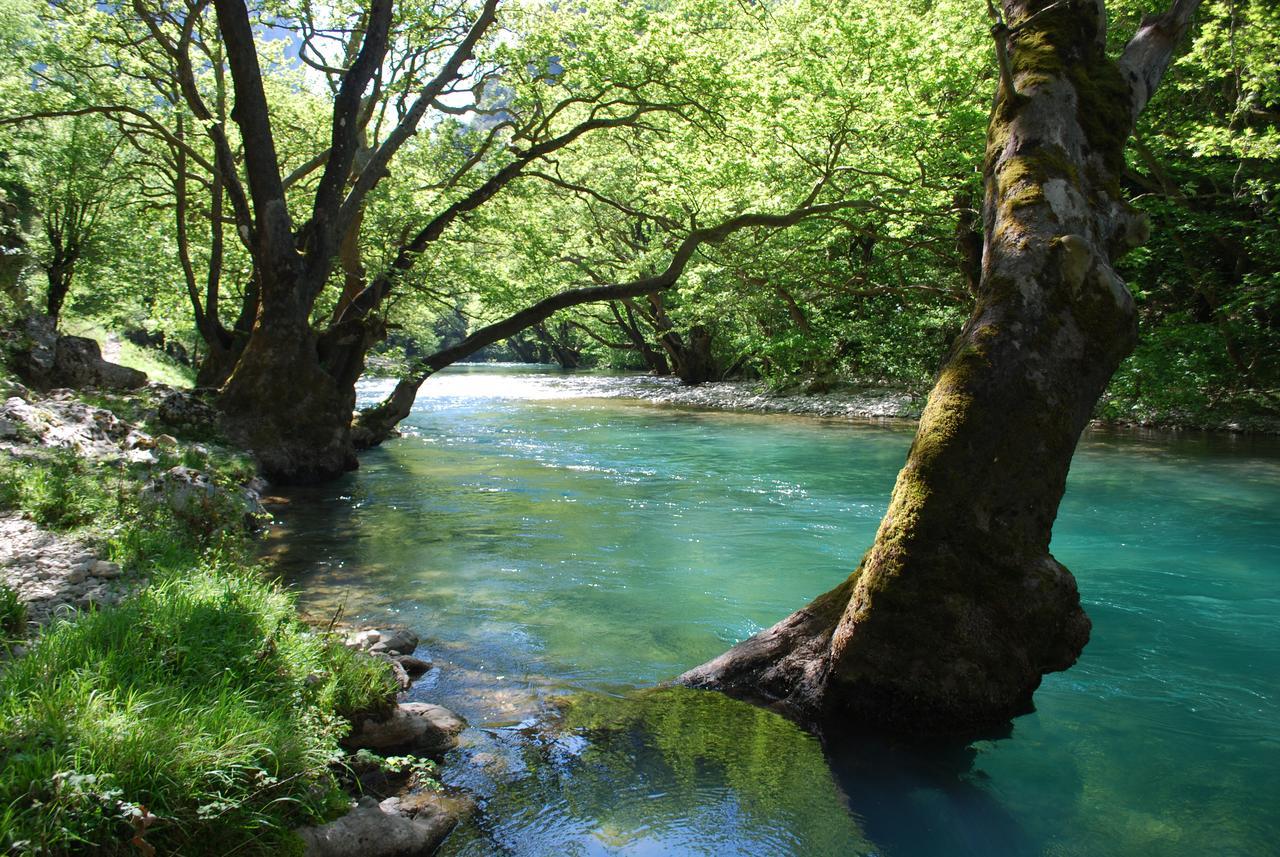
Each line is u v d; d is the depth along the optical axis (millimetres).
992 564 4480
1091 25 5445
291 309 13555
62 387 14117
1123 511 10875
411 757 4121
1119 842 3764
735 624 6672
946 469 4504
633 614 6898
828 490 12594
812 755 4418
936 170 16109
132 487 7996
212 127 14734
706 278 26719
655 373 43156
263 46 20219
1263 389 19594
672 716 4812
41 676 3404
